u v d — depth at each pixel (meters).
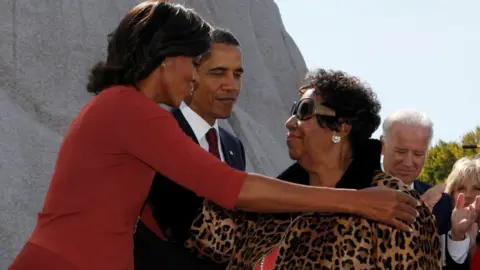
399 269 4.69
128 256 4.79
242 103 18.88
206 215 5.52
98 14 15.70
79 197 4.70
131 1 16.31
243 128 17.59
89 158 4.72
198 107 6.91
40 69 14.77
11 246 12.73
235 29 19.48
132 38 4.92
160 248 6.17
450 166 30.77
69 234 4.67
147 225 6.24
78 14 15.48
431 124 7.08
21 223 13.03
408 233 4.73
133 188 4.79
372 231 4.77
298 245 4.89
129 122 4.73
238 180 4.78
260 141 17.91
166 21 4.95
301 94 5.24
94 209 4.70
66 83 14.91
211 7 19.33
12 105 14.20
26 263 4.68
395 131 7.04
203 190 4.79
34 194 13.47
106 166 4.73
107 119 4.74
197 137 6.87
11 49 14.65
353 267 4.73
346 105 5.04
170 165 4.75
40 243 4.68
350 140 5.11
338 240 4.80
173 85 4.99
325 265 4.79
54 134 14.32
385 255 4.72
